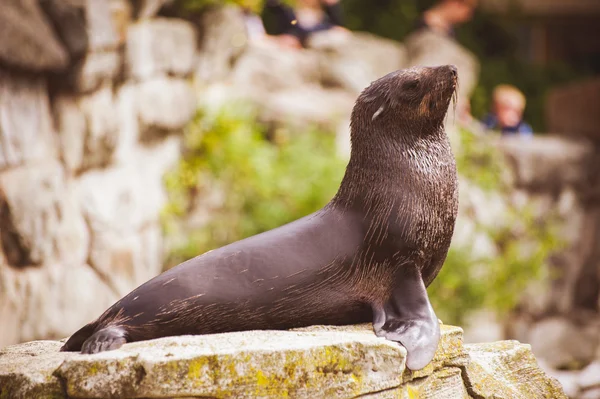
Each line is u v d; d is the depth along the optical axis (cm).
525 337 2238
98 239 1540
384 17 3189
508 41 3622
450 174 820
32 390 714
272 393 706
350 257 798
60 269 1445
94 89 1544
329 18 2539
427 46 2453
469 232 2075
